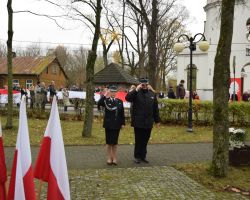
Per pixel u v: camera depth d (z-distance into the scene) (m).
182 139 15.17
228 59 8.75
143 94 10.52
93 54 14.70
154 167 10.07
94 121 20.22
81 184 8.35
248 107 18.62
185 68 43.81
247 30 40.69
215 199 7.43
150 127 10.53
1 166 4.45
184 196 7.59
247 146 10.21
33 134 15.40
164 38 43.88
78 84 82.56
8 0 15.54
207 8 43.00
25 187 4.36
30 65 60.03
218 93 8.82
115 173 9.37
